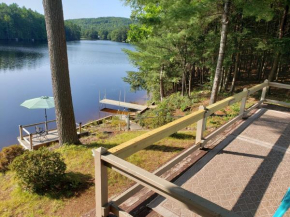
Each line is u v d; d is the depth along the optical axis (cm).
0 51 5056
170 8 692
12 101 2031
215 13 788
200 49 1110
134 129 916
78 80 3069
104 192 182
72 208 343
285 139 379
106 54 6088
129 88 2714
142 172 148
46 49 5884
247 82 1669
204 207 119
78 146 620
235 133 403
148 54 1277
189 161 305
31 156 414
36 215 334
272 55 1109
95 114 1791
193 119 287
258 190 243
